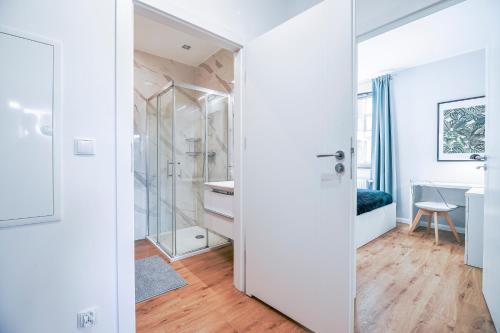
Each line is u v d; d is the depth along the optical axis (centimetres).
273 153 156
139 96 316
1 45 93
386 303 165
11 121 95
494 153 138
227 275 209
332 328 124
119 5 118
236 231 186
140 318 150
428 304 163
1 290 93
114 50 118
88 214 112
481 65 316
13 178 95
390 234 322
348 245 118
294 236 143
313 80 133
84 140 110
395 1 143
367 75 401
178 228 314
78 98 109
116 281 119
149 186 322
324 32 128
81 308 110
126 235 121
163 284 191
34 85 99
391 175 386
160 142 314
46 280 102
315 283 132
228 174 304
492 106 143
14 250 96
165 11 137
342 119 121
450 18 241
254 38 186
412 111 373
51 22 103
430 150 359
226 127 306
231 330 140
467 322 144
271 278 158
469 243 224
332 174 125
